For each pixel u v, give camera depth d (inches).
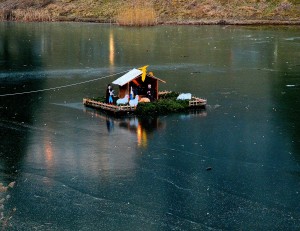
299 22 3289.9
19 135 1112.8
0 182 890.1
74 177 911.0
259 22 3316.9
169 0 3782.0
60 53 2242.9
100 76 1745.8
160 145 1057.5
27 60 2069.4
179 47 2401.6
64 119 1224.8
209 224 762.8
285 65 1952.5
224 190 863.7
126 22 3371.1
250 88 1566.2
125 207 810.8
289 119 1231.5
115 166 956.0
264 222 768.3
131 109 1264.8
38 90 1529.3
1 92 1502.2
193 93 1493.6
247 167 951.6
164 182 893.2
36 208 805.2
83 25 3390.7
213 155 1007.0
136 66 1936.5
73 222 768.3
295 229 751.1
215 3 3683.6
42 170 938.7
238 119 1229.1
